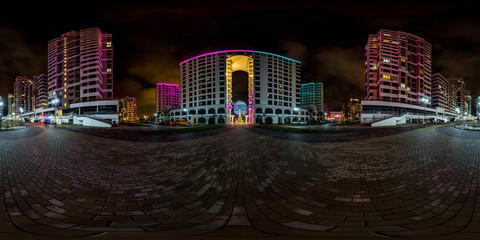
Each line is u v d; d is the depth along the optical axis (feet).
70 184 15.23
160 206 11.82
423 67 289.12
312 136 55.72
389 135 56.34
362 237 8.36
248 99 323.16
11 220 9.84
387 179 16.61
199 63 301.22
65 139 45.21
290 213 10.90
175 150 31.65
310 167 20.80
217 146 36.19
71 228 9.15
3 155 25.79
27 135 53.83
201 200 12.69
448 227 9.13
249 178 17.12
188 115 306.55
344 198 12.89
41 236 8.39
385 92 259.80
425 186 14.75
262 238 8.29
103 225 9.52
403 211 10.93
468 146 33.58
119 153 28.71
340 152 29.63
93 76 249.75
